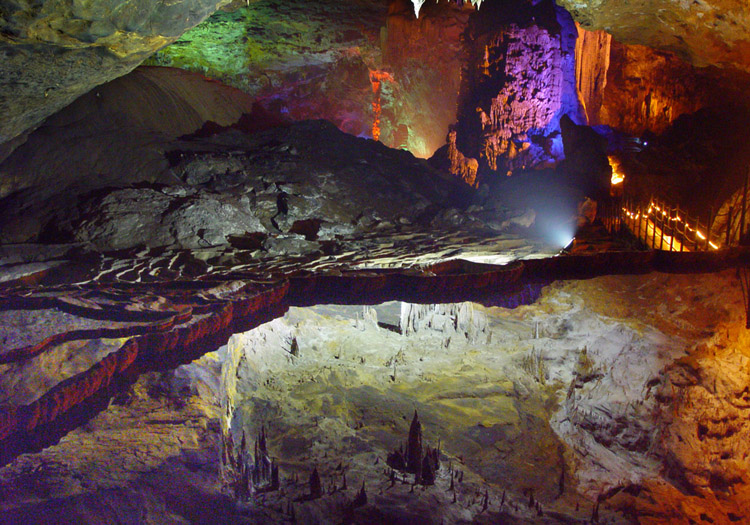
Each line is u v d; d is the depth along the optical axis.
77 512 4.79
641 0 9.49
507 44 17.25
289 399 8.85
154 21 6.23
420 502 7.29
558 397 10.23
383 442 8.59
